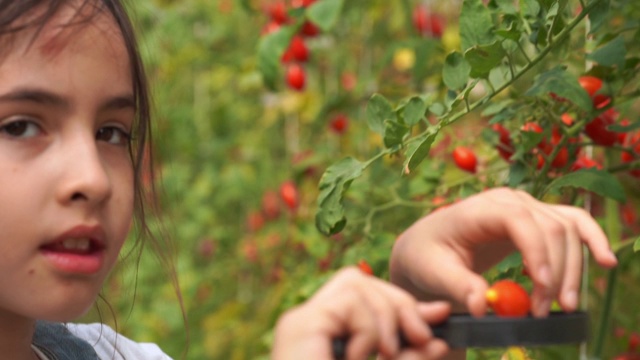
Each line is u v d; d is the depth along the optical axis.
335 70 3.17
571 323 0.72
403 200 1.83
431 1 3.09
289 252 3.12
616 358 1.82
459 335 0.71
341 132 2.92
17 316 1.04
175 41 3.97
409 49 2.65
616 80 1.39
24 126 0.94
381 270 1.67
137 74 1.07
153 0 3.97
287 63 2.69
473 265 0.87
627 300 2.13
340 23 3.11
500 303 0.76
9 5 0.94
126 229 1.00
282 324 0.70
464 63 1.25
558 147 1.41
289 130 3.61
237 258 3.68
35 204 0.92
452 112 1.32
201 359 3.42
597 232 0.80
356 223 1.82
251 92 3.77
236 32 3.94
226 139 4.09
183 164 4.22
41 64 0.94
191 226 3.85
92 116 0.96
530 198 0.84
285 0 2.53
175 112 4.14
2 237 0.92
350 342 0.70
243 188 3.82
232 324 3.40
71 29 0.96
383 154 1.26
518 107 1.41
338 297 0.70
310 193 2.86
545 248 0.78
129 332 3.43
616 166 1.50
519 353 1.37
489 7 1.30
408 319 0.70
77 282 0.94
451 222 0.84
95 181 0.93
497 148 1.51
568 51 1.47
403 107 1.25
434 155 2.12
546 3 1.24
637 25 1.41
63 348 1.18
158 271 3.55
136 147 1.24
